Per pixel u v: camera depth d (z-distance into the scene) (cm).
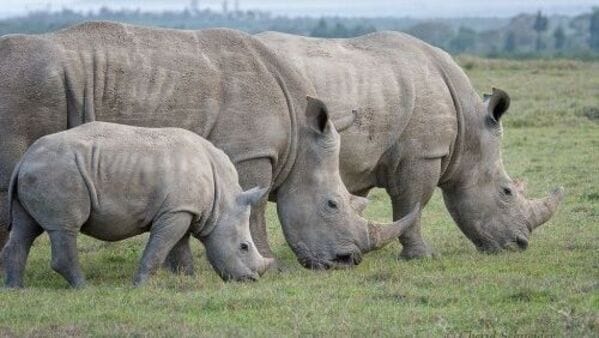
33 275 3659
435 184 4103
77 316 3002
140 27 3647
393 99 4006
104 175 3259
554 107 8450
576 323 2914
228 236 3425
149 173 3303
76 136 3275
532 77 11100
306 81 3791
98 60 3516
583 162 6191
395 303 3191
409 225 3781
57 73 3447
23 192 3234
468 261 3825
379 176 4109
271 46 3916
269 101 3684
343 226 3706
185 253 3566
